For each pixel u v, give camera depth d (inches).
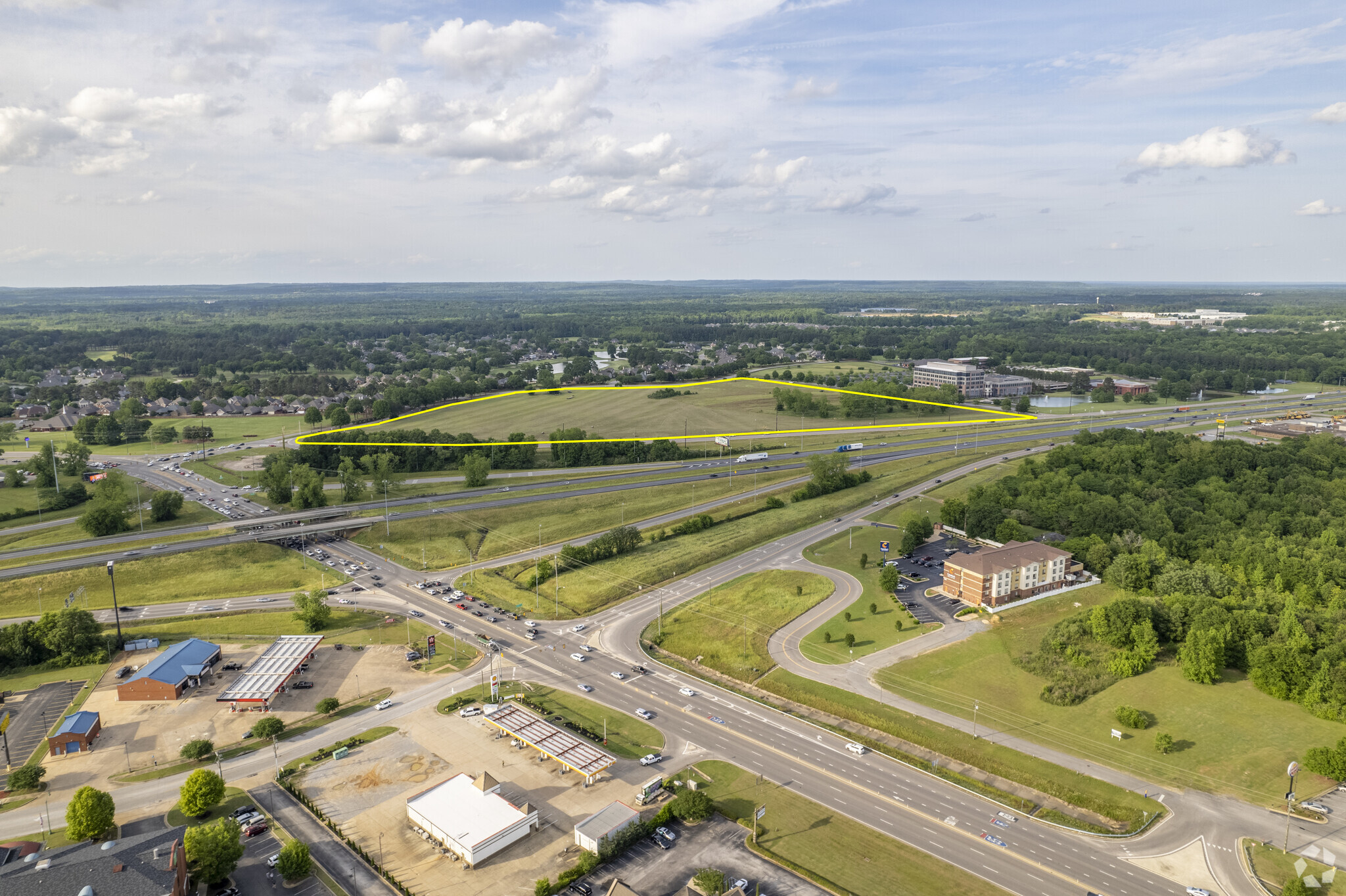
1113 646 7436.0
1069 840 5221.5
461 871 4938.5
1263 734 6250.0
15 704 6948.8
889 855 5059.1
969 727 6466.5
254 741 6353.3
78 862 4490.7
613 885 4463.6
